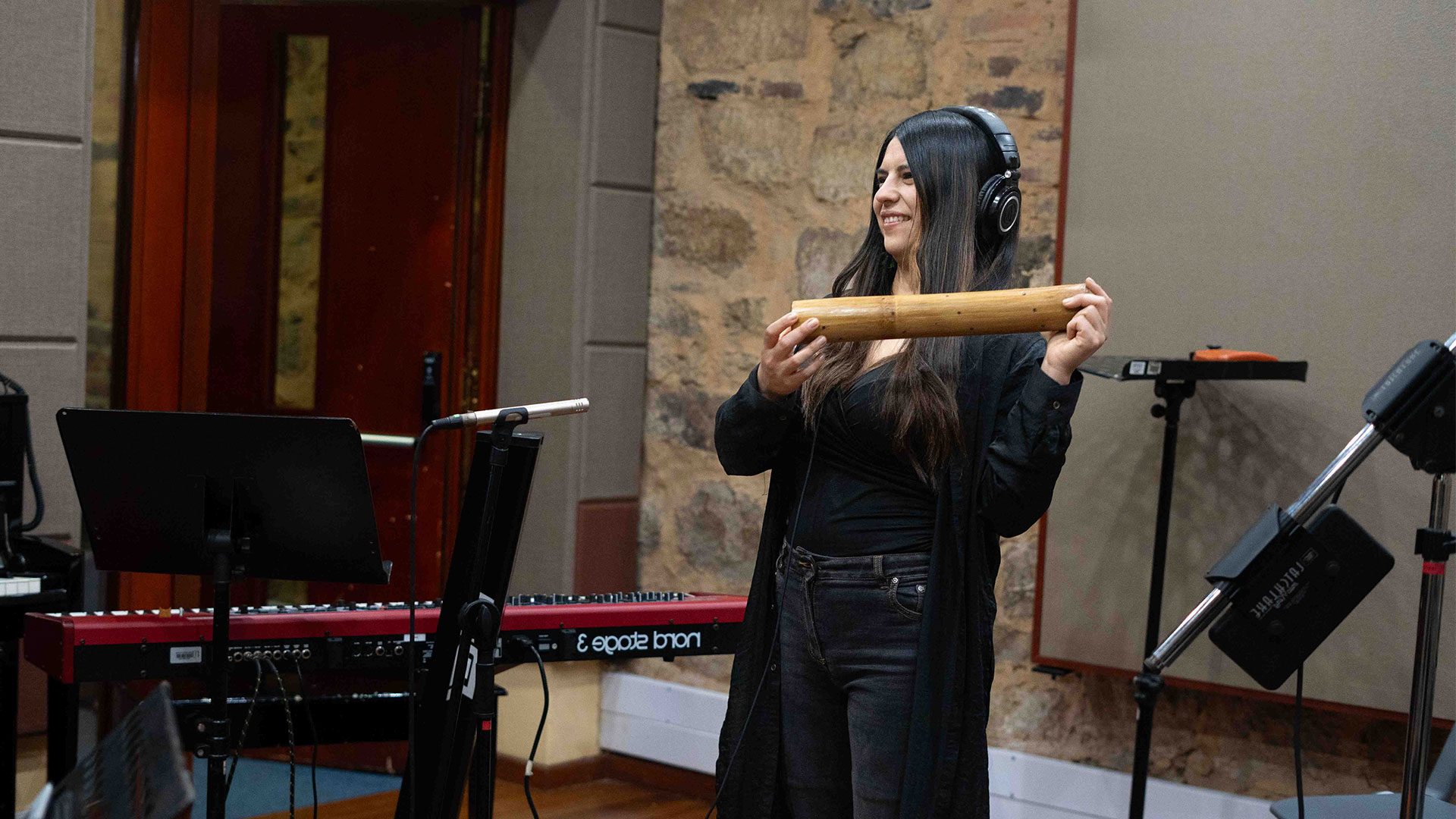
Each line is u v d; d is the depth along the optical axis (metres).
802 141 3.87
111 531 2.05
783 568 1.90
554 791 4.01
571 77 3.94
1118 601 3.17
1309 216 2.92
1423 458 1.93
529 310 4.05
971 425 1.79
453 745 2.10
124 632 2.14
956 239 1.87
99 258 3.44
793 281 3.88
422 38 4.04
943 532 1.77
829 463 1.87
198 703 2.58
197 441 1.95
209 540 2.00
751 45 3.95
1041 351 1.83
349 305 4.11
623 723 4.12
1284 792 3.08
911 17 3.65
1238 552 2.16
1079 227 3.25
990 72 3.50
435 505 4.03
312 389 4.13
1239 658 2.18
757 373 1.87
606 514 4.08
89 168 3.07
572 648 2.44
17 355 2.96
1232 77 3.02
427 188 4.05
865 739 1.78
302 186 4.12
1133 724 3.29
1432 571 1.92
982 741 1.77
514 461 2.07
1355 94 2.87
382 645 2.32
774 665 1.91
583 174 3.94
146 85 3.45
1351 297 2.87
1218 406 3.03
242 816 3.54
